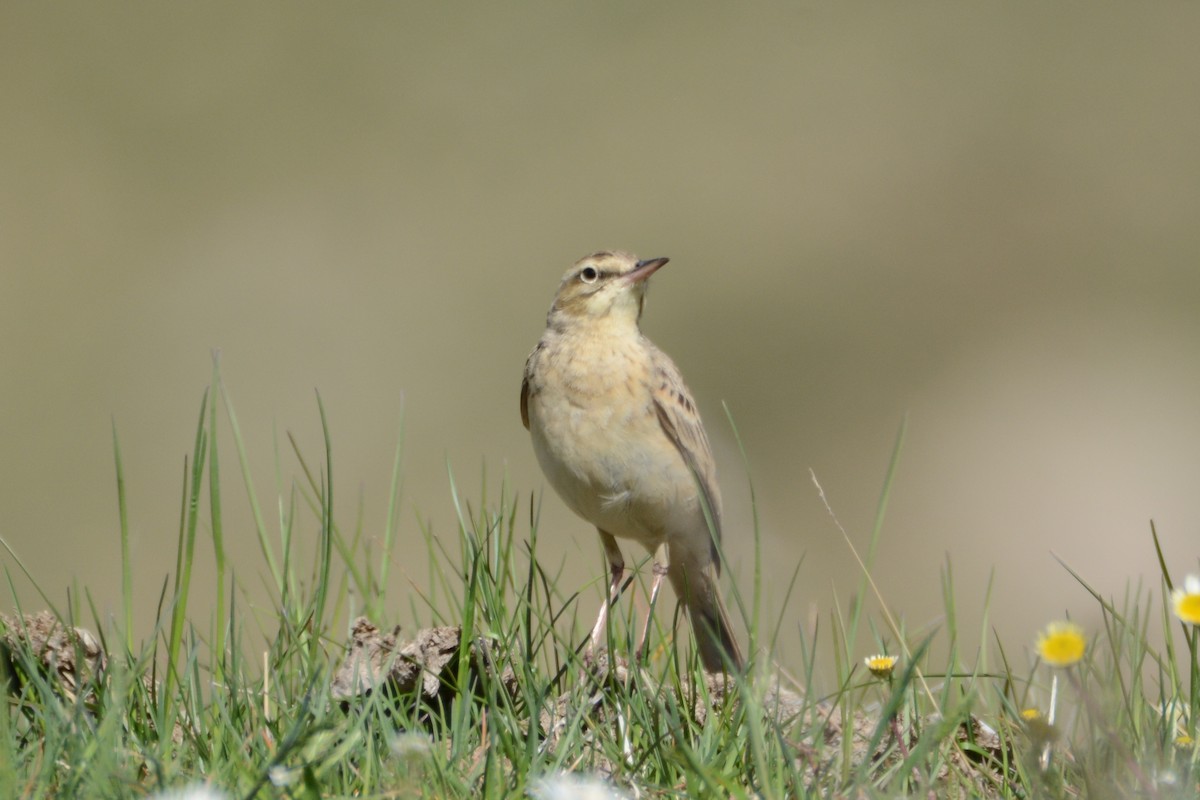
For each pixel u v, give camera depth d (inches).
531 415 320.8
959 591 767.1
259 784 178.7
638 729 219.5
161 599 230.7
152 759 189.6
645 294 321.1
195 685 220.8
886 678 214.5
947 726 194.7
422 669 232.1
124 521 231.9
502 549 264.1
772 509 890.1
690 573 324.8
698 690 241.3
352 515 621.9
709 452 326.0
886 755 206.4
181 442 869.2
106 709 211.3
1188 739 211.8
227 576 566.3
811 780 202.7
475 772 203.8
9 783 182.1
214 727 209.0
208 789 182.2
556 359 314.7
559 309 319.0
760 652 250.1
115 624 230.1
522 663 231.0
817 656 311.6
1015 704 229.5
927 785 196.7
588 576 450.0
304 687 234.7
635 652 253.4
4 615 237.9
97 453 855.1
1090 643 242.8
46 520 782.5
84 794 183.9
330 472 249.0
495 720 208.7
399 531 588.1
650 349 321.7
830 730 225.9
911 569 812.0
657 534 320.5
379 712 211.2
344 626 310.2
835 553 829.8
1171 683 232.8
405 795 185.0
